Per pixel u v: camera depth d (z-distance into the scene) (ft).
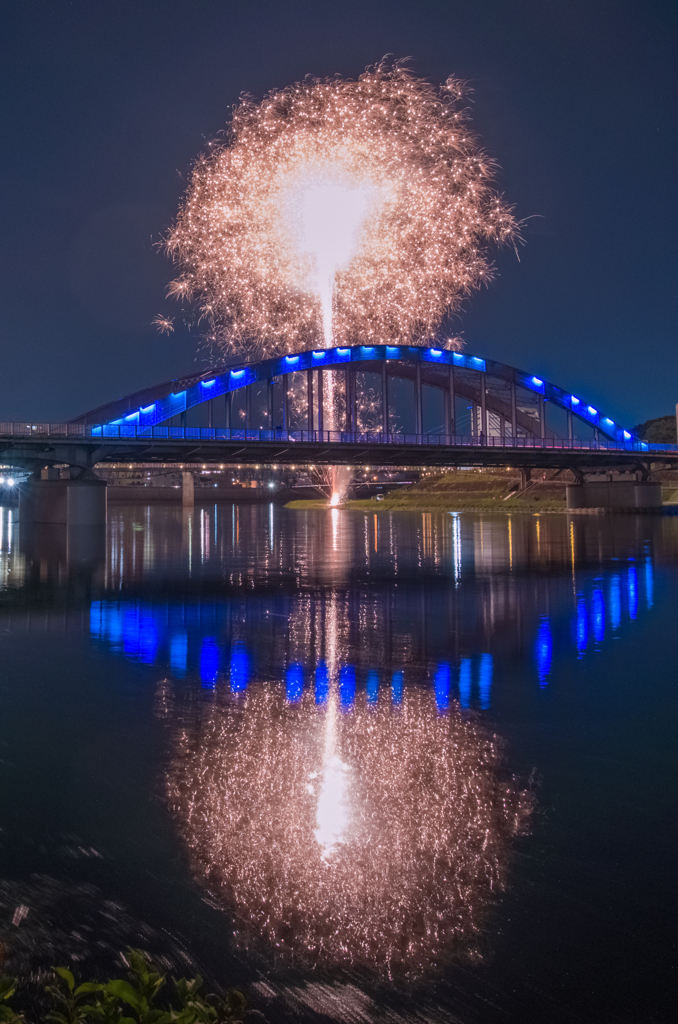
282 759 32.53
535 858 23.63
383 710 40.45
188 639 62.49
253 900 21.29
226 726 37.63
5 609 79.51
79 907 20.83
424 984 17.75
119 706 41.39
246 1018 16.58
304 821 26.12
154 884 22.15
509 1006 17.15
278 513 402.11
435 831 25.59
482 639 61.82
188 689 45.44
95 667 51.70
